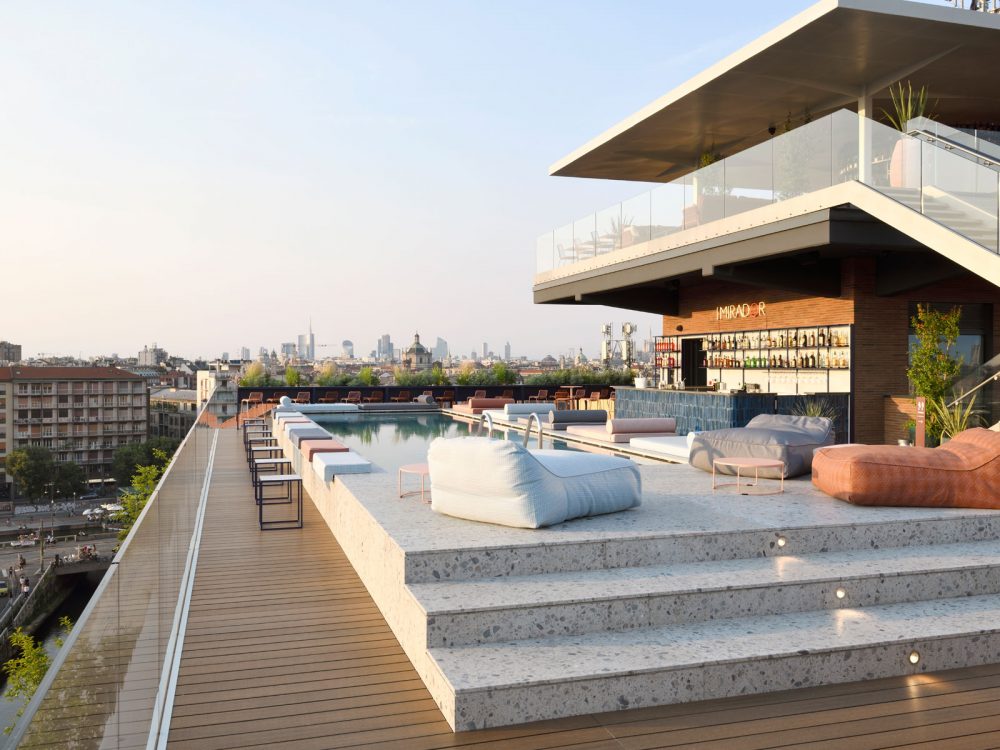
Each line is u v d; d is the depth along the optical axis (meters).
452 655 3.67
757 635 3.96
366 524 5.52
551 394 26.28
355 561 6.04
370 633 4.53
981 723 3.34
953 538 5.39
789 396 12.84
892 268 12.70
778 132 15.70
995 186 8.33
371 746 3.13
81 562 91.38
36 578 85.44
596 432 13.87
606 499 5.36
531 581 4.33
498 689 3.31
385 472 7.83
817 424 7.59
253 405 25.84
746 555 4.93
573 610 3.97
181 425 164.88
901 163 9.73
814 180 11.16
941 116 14.30
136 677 2.83
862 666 3.83
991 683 3.79
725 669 3.61
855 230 10.95
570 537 4.65
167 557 4.36
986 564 4.75
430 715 3.42
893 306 13.15
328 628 4.62
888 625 4.11
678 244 14.23
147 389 154.12
